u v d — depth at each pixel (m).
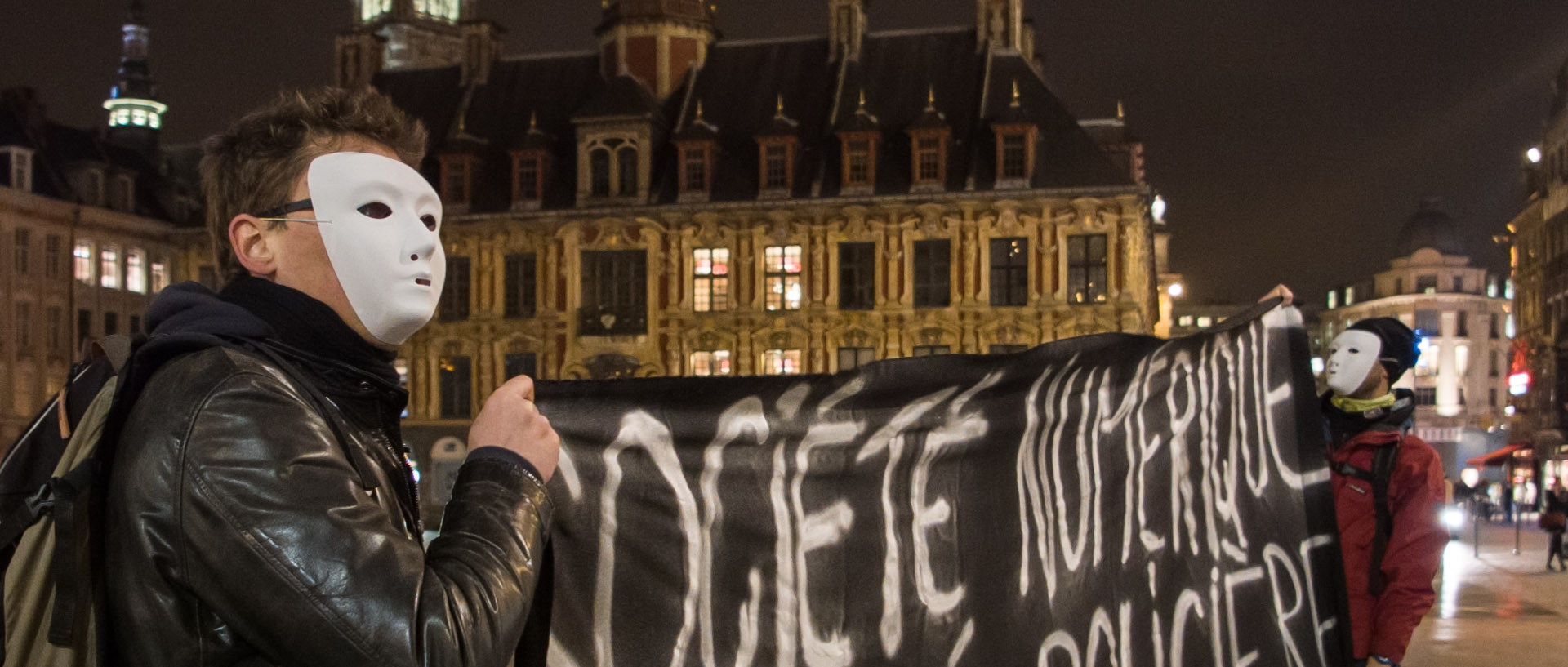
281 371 1.80
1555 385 48.31
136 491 1.64
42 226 44.38
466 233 40.88
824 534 3.24
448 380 40.66
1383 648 4.61
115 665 1.71
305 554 1.58
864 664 3.21
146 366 1.75
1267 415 4.20
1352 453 4.95
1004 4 41.12
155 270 48.94
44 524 1.74
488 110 44.31
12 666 1.72
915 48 41.97
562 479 3.05
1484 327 91.31
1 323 42.56
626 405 3.13
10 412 42.88
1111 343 3.84
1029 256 37.06
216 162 2.01
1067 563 3.58
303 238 1.92
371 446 1.95
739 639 3.12
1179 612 3.79
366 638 1.56
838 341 38.19
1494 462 48.62
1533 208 52.75
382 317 1.95
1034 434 3.56
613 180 40.03
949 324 37.34
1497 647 12.82
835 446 3.28
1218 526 3.98
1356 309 99.06
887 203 37.88
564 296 40.00
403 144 2.11
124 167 48.28
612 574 3.05
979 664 3.34
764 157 39.47
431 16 68.62
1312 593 4.11
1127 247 36.25
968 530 3.41
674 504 3.12
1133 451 3.82
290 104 2.01
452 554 1.74
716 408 3.20
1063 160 37.62
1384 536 4.83
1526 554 27.92
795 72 42.41
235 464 1.63
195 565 1.61
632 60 42.91
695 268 39.44
